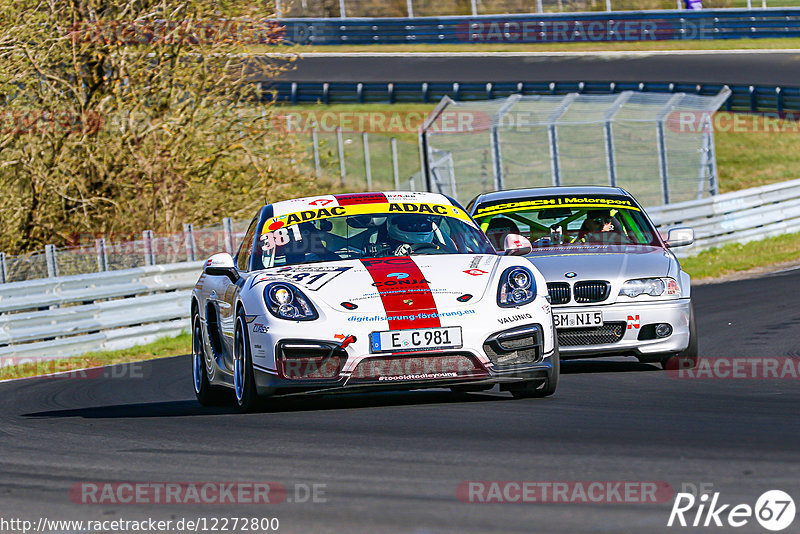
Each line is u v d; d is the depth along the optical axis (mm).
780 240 73375
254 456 18109
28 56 65000
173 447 19688
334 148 107938
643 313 29203
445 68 143625
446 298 22922
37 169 66562
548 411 21766
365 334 22344
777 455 16125
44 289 46438
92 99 68500
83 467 18203
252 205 72625
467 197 97062
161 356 46531
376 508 13750
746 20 150250
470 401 24109
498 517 13031
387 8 169750
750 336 36406
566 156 101750
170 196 70188
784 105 116750
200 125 70812
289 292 23281
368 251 25500
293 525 13172
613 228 33375
